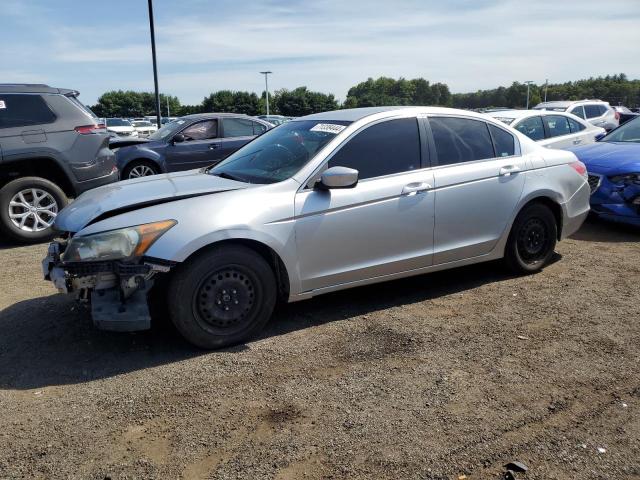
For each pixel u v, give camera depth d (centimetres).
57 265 368
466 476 252
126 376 349
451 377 343
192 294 367
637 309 452
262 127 1222
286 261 394
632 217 688
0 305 478
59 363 368
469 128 496
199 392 328
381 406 311
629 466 258
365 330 416
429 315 445
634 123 847
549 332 409
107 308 357
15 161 704
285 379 343
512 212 505
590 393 323
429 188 451
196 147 1137
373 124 445
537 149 536
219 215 370
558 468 257
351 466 260
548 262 579
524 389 328
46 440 283
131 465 263
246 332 389
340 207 411
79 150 741
